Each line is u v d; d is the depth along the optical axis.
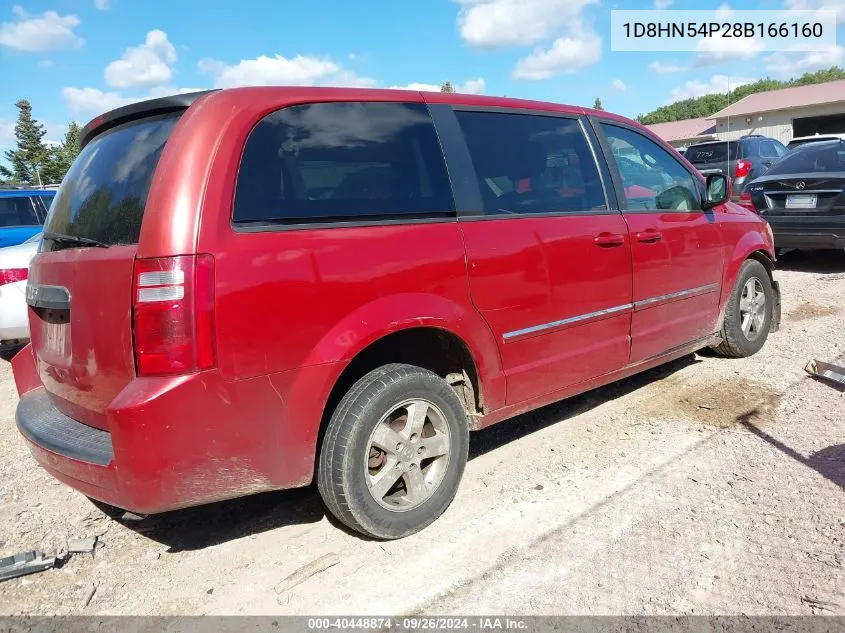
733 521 2.94
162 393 2.30
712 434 3.85
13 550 3.04
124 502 2.39
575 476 3.46
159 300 2.31
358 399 2.77
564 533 2.94
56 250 2.89
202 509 3.37
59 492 3.61
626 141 4.20
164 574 2.82
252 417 2.49
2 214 9.08
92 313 2.53
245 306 2.42
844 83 37.75
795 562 2.63
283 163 2.63
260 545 3.01
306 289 2.57
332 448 2.75
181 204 2.36
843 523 2.86
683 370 5.05
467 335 3.08
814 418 3.96
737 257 4.87
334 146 2.79
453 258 3.02
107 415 2.32
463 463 3.17
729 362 5.15
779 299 5.59
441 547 2.90
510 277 3.25
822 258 9.66
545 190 3.56
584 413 4.33
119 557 2.97
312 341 2.60
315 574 2.75
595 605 2.46
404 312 2.82
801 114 36.59
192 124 2.50
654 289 4.13
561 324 3.54
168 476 2.35
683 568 2.64
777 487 3.20
